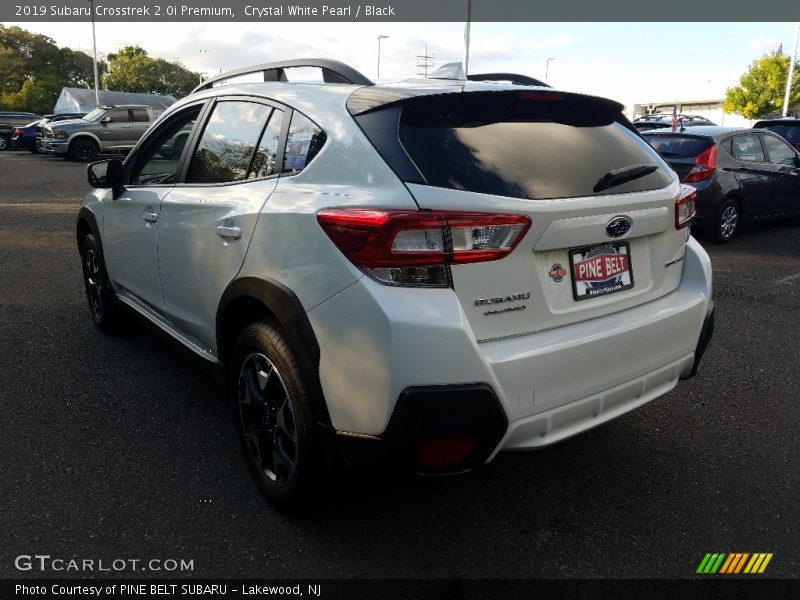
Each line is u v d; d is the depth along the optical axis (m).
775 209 9.16
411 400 2.02
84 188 14.59
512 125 2.45
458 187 2.13
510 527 2.57
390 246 2.04
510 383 2.12
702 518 2.65
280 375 2.40
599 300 2.48
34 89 71.69
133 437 3.21
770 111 40.66
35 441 3.14
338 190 2.29
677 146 8.47
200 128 3.31
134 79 78.88
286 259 2.37
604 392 2.40
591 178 2.44
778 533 2.56
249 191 2.71
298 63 2.94
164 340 3.63
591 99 2.71
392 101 2.33
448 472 2.13
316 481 2.38
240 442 2.81
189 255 3.06
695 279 2.84
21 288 5.93
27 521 2.52
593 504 2.73
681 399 3.78
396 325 2.01
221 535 2.48
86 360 4.19
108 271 4.25
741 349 4.59
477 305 2.13
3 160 23.20
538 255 2.26
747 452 3.18
